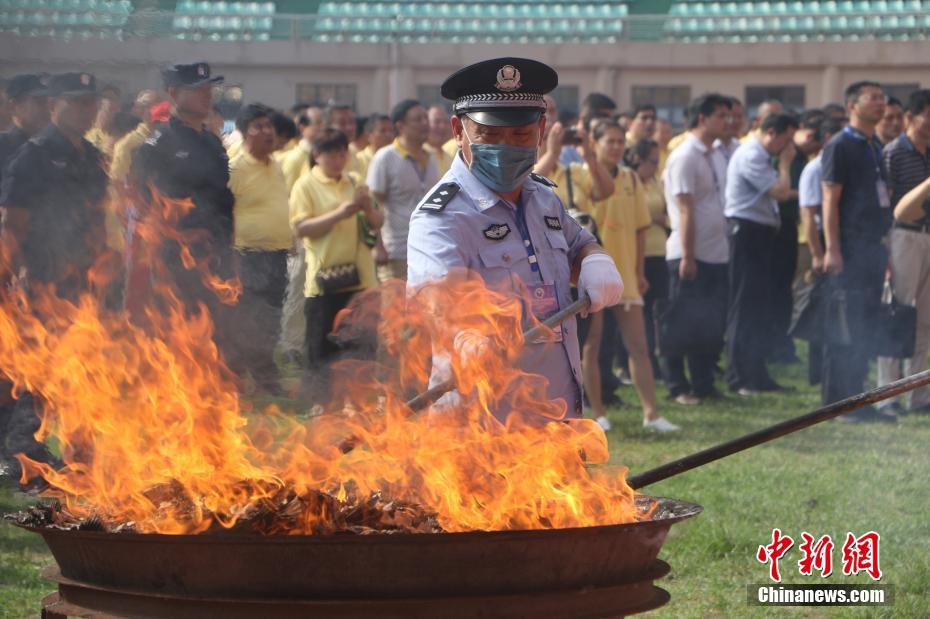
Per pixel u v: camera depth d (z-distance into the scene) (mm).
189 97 6785
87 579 2949
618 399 9703
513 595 2814
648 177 10133
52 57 6770
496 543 2758
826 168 8805
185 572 2775
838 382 9125
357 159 11141
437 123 10344
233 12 20188
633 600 3020
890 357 8984
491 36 21609
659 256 10055
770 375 11516
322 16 20672
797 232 11555
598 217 8367
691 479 7082
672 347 9844
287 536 2705
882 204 8844
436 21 21547
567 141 8148
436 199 3863
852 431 8727
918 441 8375
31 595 5047
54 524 3244
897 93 21453
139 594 2824
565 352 3887
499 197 3889
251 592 2762
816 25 21484
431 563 2748
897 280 8844
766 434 3430
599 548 2881
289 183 10367
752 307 10391
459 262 3795
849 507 6480
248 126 7840
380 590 2754
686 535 5902
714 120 9633
